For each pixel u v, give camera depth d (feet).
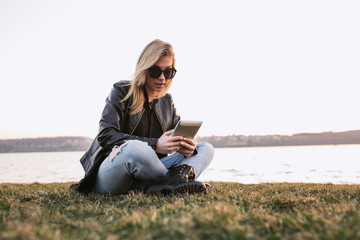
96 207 6.85
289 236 4.23
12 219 5.24
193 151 9.90
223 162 100.48
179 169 8.79
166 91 10.43
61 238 4.04
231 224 4.52
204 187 8.51
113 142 8.87
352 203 6.75
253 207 6.98
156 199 8.01
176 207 6.28
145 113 10.30
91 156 9.93
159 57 9.46
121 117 9.66
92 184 9.86
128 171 8.58
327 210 5.66
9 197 9.01
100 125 9.25
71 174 61.72
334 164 65.21
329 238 3.88
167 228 4.41
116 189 9.18
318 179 32.40
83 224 5.11
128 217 5.43
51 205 7.82
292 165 68.39
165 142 8.59
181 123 8.24
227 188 12.20
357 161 74.28
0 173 73.05
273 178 36.32
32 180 46.21
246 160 109.60
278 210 6.81
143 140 8.85
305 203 7.26
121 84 9.84
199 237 4.13
